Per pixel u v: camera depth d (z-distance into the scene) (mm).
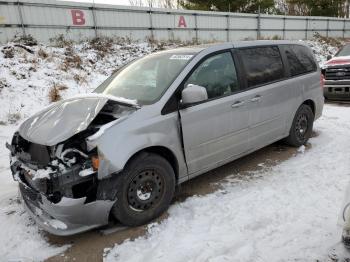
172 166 3768
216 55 4195
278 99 4879
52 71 12000
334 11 34000
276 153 5336
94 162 2975
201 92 3514
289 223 3295
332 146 5516
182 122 3652
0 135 7230
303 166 4723
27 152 3275
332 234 3062
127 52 16094
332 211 3461
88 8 16266
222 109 4047
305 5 36188
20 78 10906
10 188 4504
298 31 26516
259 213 3521
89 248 3127
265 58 4832
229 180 4422
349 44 10562
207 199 3906
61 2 15281
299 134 5484
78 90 11430
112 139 3084
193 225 3385
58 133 3037
